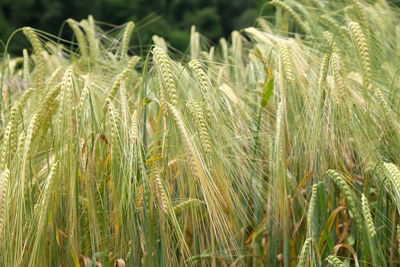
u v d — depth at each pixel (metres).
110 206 1.64
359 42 1.74
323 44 2.02
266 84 1.80
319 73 1.78
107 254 1.60
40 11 5.81
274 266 1.73
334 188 1.76
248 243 1.78
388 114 1.72
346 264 1.67
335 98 1.72
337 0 2.25
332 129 1.73
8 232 1.55
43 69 1.90
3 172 1.56
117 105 1.74
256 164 1.76
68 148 1.57
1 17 5.68
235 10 6.05
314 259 1.62
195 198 1.62
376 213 1.70
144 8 5.41
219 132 1.63
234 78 2.09
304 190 1.77
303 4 2.26
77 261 1.59
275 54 1.91
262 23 2.27
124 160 1.58
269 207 1.73
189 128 1.59
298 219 1.79
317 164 1.73
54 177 1.57
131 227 1.59
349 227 1.83
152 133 1.79
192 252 1.72
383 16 2.12
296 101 1.79
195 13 5.68
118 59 2.21
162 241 1.60
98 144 1.64
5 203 1.54
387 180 1.67
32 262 1.54
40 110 1.66
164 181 1.61
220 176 1.60
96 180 1.62
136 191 1.61
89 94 1.61
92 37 2.19
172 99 1.59
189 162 1.56
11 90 2.00
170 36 4.81
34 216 1.57
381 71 1.91
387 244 1.73
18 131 1.68
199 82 1.63
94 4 5.56
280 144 1.67
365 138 1.72
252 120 1.85
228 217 1.66
